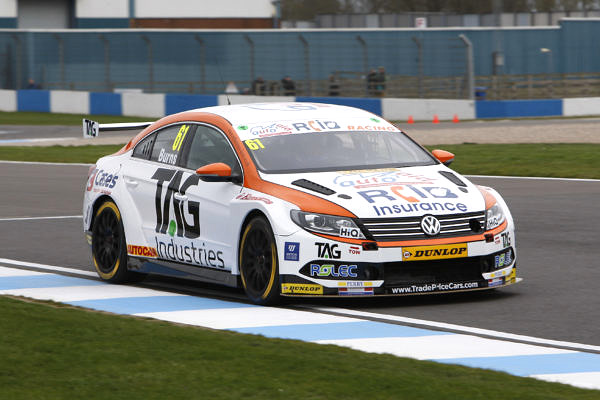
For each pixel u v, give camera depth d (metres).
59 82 153.38
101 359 19.48
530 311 25.20
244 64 143.38
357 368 18.52
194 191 28.23
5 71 155.25
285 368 18.59
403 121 128.50
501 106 127.38
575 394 16.94
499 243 26.08
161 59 147.25
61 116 141.12
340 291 24.86
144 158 31.00
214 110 30.41
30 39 153.50
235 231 26.77
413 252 24.97
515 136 92.06
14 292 28.73
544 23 181.38
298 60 140.75
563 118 124.31
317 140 28.42
